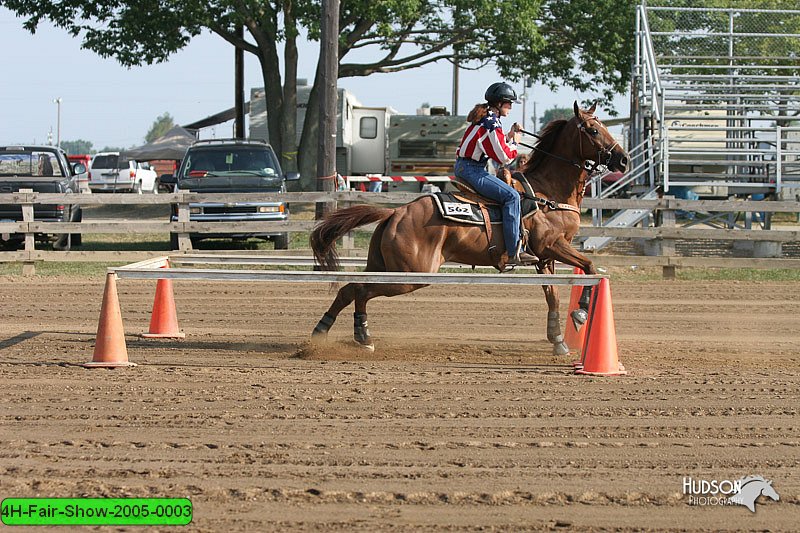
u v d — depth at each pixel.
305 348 10.67
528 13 30.16
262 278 9.62
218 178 21.34
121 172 47.12
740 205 18.44
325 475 6.21
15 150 21.84
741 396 8.55
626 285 17.14
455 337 12.00
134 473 6.23
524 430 7.32
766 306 14.84
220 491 5.91
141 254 18.39
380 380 9.02
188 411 7.77
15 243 22.11
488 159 10.18
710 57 25.67
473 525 5.44
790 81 26.08
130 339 11.52
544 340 11.90
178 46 31.53
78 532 5.32
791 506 5.82
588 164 10.77
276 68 33.47
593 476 6.27
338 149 37.62
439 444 6.91
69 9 31.62
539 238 10.39
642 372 9.70
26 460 6.46
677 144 27.66
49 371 9.35
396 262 10.00
